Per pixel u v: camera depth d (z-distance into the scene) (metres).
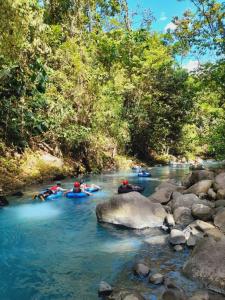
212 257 5.89
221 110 20.14
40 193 13.85
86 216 10.90
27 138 19.48
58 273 6.49
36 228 9.54
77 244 8.17
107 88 26.64
